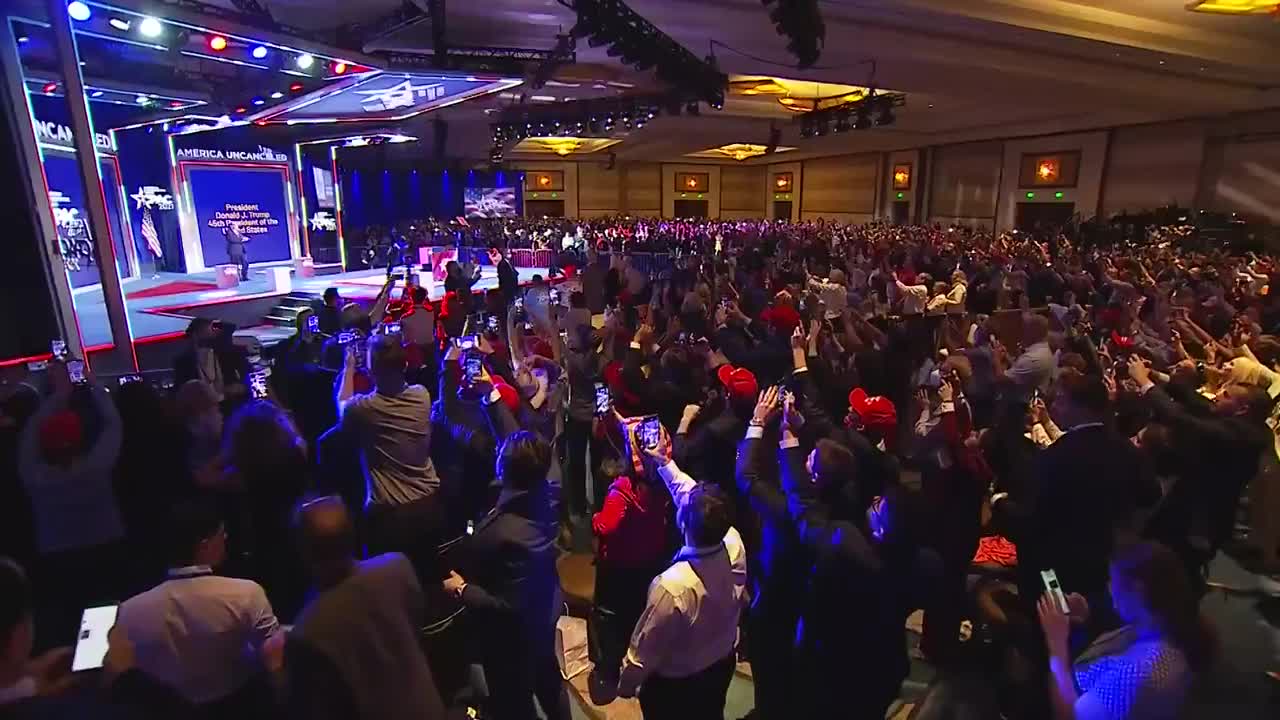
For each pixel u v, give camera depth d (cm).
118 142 1800
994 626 332
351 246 2548
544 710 301
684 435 403
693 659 256
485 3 1027
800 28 816
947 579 364
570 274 1664
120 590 371
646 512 331
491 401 411
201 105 1464
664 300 1029
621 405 486
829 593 248
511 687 285
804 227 2912
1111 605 289
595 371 585
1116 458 290
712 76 1270
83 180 606
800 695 269
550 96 1839
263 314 1450
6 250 580
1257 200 2112
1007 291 1002
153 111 1602
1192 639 192
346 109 1316
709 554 254
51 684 190
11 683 178
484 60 1256
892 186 3525
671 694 261
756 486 299
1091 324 763
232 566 336
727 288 972
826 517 263
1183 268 1181
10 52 563
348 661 186
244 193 2091
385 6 1066
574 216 4247
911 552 251
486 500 416
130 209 1844
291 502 341
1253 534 491
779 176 4444
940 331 726
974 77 1544
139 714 198
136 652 210
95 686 199
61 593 362
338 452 427
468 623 335
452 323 893
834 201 3975
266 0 1023
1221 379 512
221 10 849
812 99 2148
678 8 1059
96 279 1595
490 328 664
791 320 666
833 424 357
